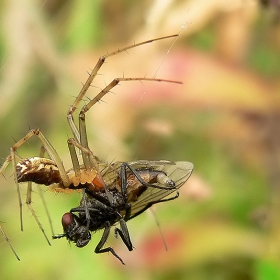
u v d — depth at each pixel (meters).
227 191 0.17
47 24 0.19
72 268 0.17
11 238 0.17
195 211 0.17
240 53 0.18
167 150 0.18
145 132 0.17
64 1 0.19
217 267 0.16
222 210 0.17
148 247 0.17
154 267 0.16
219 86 0.17
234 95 0.17
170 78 0.17
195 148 0.17
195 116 0.17
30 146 0.18
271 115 0.17
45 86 0.18
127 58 0.17
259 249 0.16
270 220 0.17
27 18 0.18
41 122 0.18
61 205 0.17
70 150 0.15
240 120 0.17
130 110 0.17
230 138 0.17
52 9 0.19
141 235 0.17
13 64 0.18
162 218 0.17
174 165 0.15
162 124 0.17
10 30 0.18
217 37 0.18
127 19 0.19
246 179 0.17
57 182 0.15
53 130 0.18
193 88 0.17
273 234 0.16
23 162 0.15
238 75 0.17
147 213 0.17
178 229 0.17
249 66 0.17
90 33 0.19
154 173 0.15
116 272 0.17
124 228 0.15
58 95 0.18
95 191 0.15
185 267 0.16
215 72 0.17
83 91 0.16
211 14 0.17
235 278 0.16
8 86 0.18
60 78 0.18
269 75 0.17
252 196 0.17
